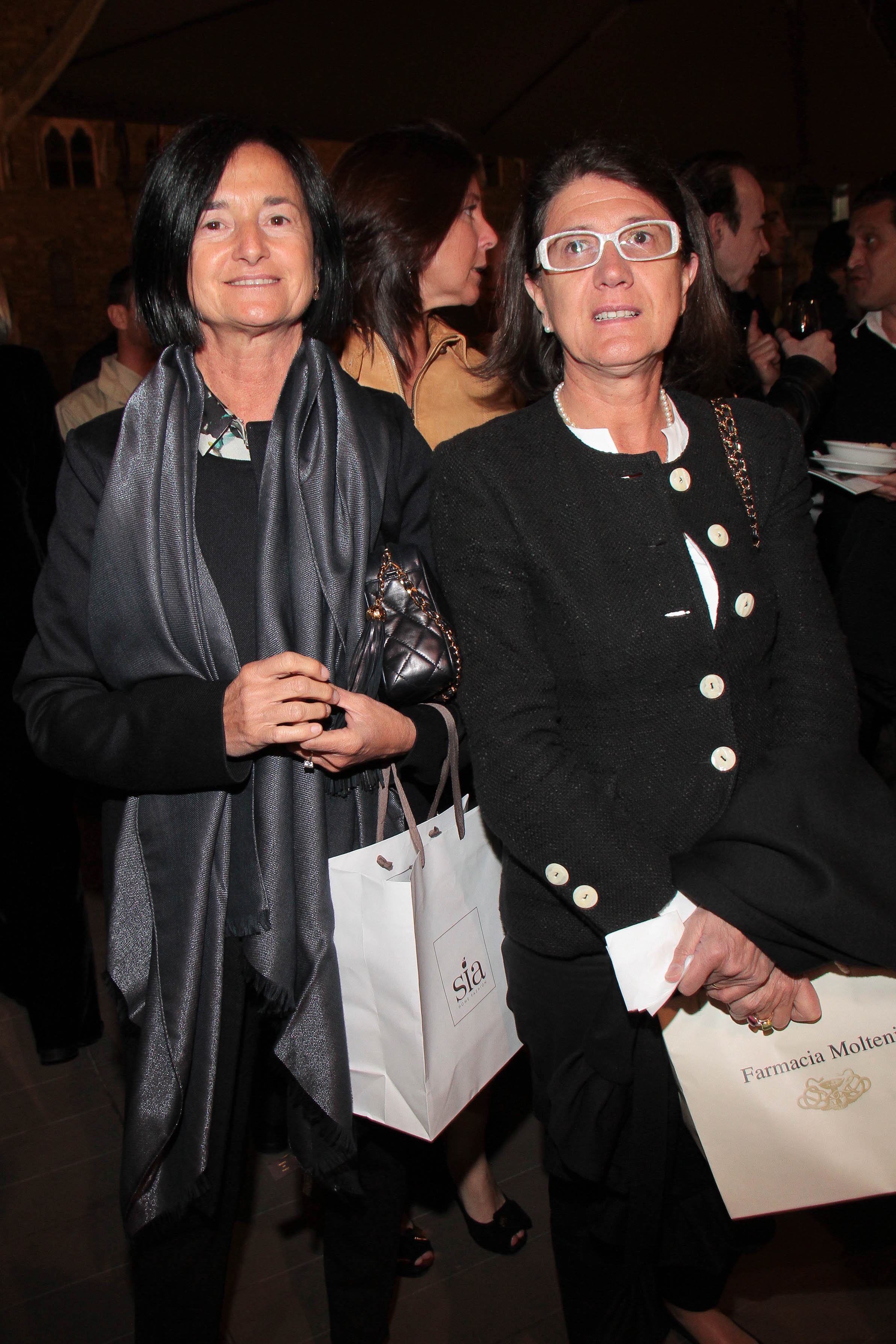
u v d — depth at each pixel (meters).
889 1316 1.92
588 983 1.49
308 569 1.51
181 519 1.49
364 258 1.97
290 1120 1.61
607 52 4.67
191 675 1.49
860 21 4.65
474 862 1.60
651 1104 1.45
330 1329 1.94
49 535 1.61
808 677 1.47
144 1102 1.50
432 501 1.52
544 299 1.54
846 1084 1.41
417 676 1.52
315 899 1.49
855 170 5.32
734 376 2.44
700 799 1.40
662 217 1.44
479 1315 2.00
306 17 4.08
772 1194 1.42
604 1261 1.64
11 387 2.44
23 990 2.87
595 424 1.49
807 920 1.30
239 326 1.50
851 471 2.46
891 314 2.66
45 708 1.55
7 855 2.67
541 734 1.41
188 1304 1.57
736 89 4.92
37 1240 2.23
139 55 4.07
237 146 1.48
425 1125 1.52
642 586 1.40
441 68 4.52
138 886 1.55
